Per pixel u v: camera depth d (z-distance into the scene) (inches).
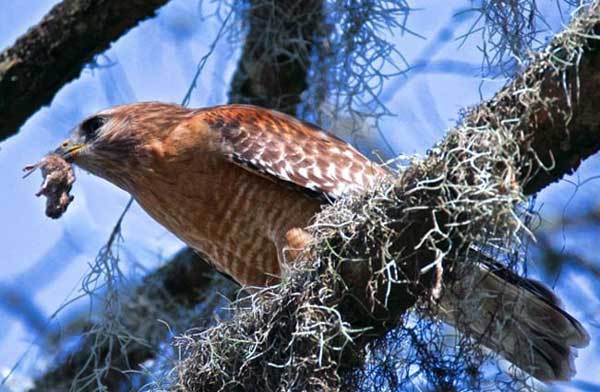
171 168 454.9
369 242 366.6
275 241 443.2
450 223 355.6
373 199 367.6
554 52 354.0
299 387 366.0
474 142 354.9
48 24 519.5
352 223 369.7
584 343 410.3
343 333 362.0
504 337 380.8
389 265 358.9
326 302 370.3
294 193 442.3
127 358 497.0
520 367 378.0
